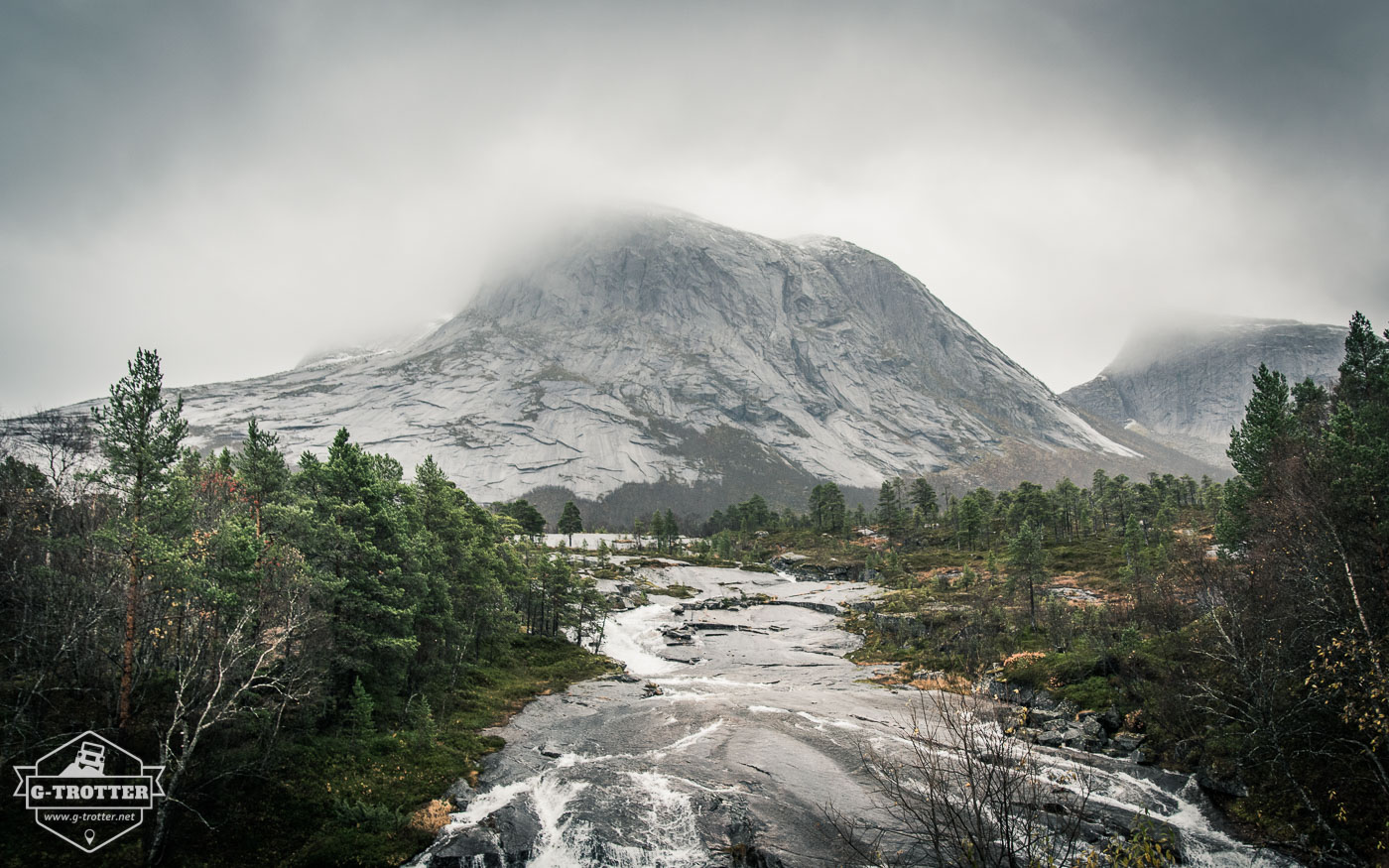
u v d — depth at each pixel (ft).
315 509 168.66
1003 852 56.18
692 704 217.97
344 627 156.25
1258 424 184.44
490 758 163.43
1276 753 126.41
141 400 121.70
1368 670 107.14
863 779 147.02
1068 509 582.35
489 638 265.75
